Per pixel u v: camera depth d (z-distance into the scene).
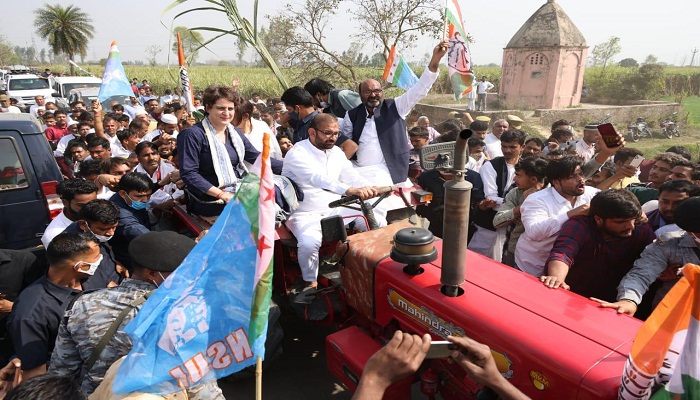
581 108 20.89
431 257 2.53
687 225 2.55
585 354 1.95
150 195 4.33
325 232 3.02
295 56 13.77
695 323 1.56
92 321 2.28
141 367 1.91
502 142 4.66
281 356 4.01
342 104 5.29
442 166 4.23
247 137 4.64
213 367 2.03
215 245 2.10
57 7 40.91
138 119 7.59
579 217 3.03
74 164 6.80
